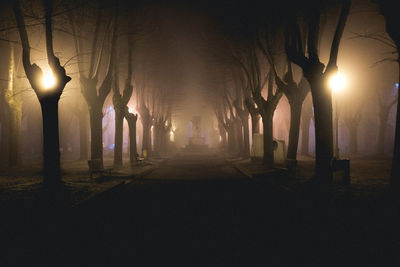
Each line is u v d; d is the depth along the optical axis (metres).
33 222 5.54
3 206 6.69
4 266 3.69
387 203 6.70
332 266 3.65
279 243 4.55
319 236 4.80
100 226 5.55
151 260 3.92
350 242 4.43
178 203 7.77
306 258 3.94
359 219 5.58
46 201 7.13
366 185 9.66
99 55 15.03
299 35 9.82
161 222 5.84
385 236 4.60
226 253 4.16
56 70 8.81
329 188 8.91
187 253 4.17
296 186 9.84
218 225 5.61
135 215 6.43
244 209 6.98
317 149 9.56
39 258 3.97
